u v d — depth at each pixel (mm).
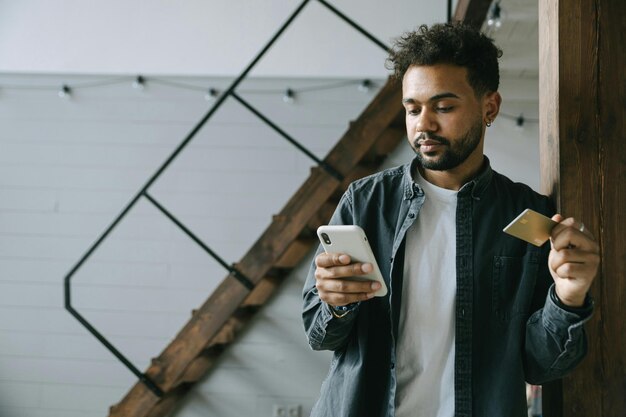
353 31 5055
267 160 4957
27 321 4980
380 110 4012
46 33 5207
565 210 1518
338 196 4559
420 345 1390
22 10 5242
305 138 4961
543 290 1400
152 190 4992
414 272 1425
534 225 1233
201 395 4840
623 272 1503
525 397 1368
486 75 1385
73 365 4938
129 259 4973
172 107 5047
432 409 1377
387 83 4023
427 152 1368
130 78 5086
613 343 1496
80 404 4914
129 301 4945
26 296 4992
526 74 4668
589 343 1499
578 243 1198
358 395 1399
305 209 4059
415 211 1432
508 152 4789
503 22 3895
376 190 1519
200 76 5043
